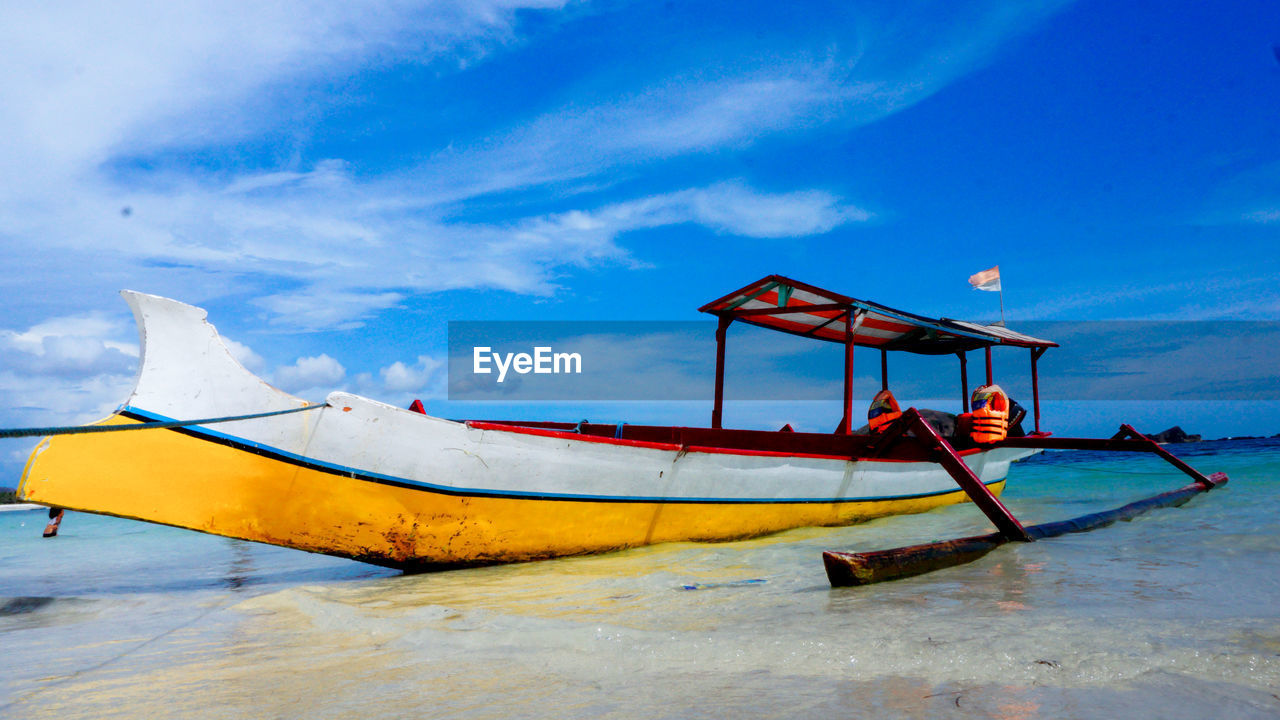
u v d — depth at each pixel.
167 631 3.77
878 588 3.85
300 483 5.16
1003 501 9.63
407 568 5.68
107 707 2.36
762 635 2.78
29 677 2.84
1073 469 15.95
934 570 4.33
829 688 2.17
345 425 5.17
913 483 9.12
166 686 2.59
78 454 4.74
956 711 1.92
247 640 3.41
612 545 6.29
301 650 3.11
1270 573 3.78
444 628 3.36
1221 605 3.06
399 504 5.38
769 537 7.26
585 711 2.08
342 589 5.01
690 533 6.78
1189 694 1.96
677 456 6.52
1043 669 2.21
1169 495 7.66
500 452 5.61
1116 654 2.30
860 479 8.31
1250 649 2.31
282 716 2.17
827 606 3.43
